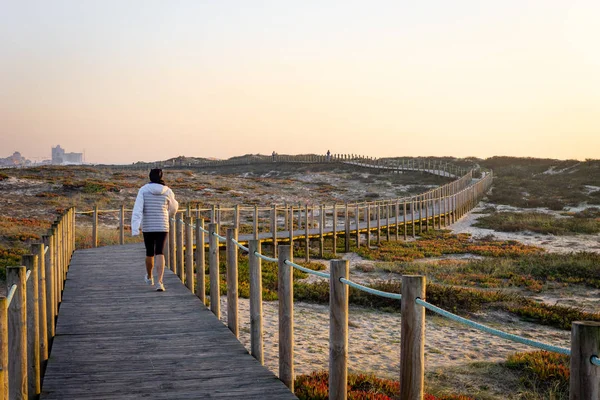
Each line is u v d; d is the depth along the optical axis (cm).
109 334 750
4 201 3856
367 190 6019
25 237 2280
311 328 1147
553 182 6069
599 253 2517
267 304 1372
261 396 524
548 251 2650
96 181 5078
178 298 1001
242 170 9456
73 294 1035
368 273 1995
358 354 983
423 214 3997
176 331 768
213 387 548
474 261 2264
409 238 3344
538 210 4584
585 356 251
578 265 2017
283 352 586
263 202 4725
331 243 2992
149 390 538
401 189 6075
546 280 1873
